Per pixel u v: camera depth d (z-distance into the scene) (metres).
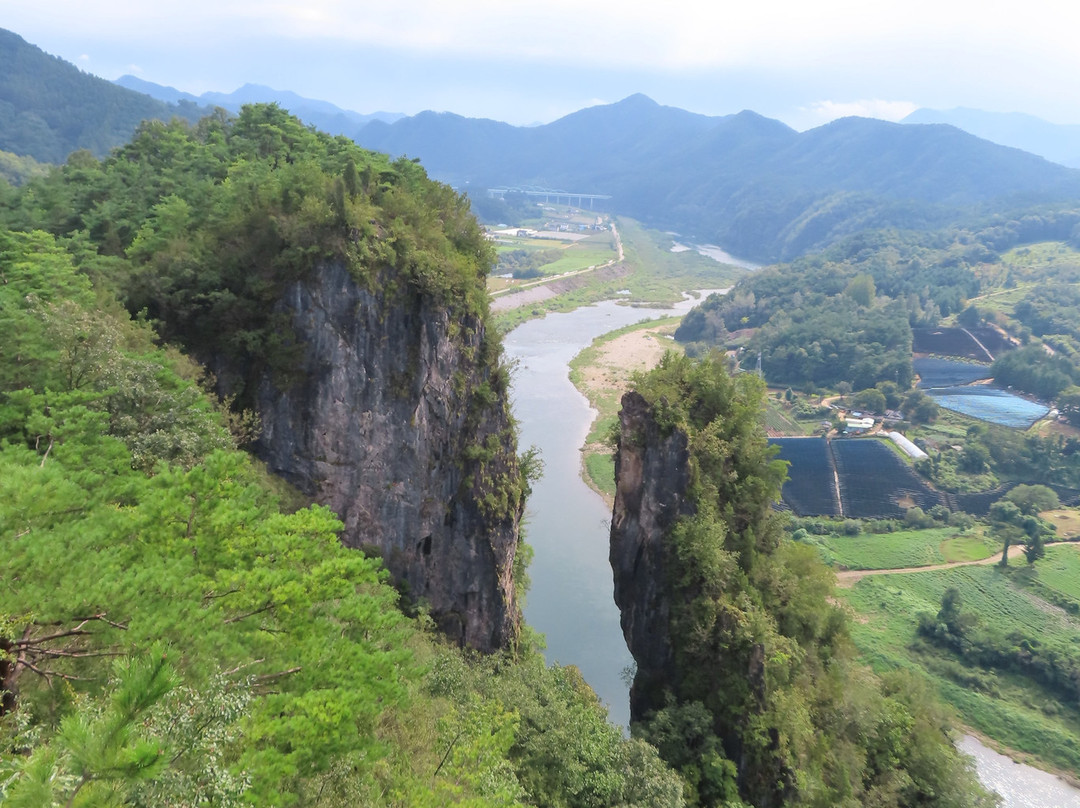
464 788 29.70
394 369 63.75
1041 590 115.38
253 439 60.62
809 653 67.56
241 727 18.86
